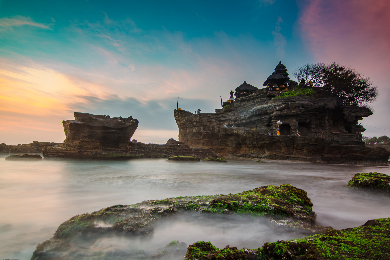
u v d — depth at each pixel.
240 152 43.06
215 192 10.21
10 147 34.88
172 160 29.66
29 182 12.58
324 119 47.62
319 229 5.15
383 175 11.41
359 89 57.34
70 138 30.06
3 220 6.52
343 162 36.09
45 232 5.74
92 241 4.87
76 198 8.91
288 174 18.70
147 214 5.63
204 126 49.62
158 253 4.26
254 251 3.70
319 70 61.81
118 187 11.16
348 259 3.26
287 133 46.81
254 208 6.08
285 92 51.78
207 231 5.30
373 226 4.57
